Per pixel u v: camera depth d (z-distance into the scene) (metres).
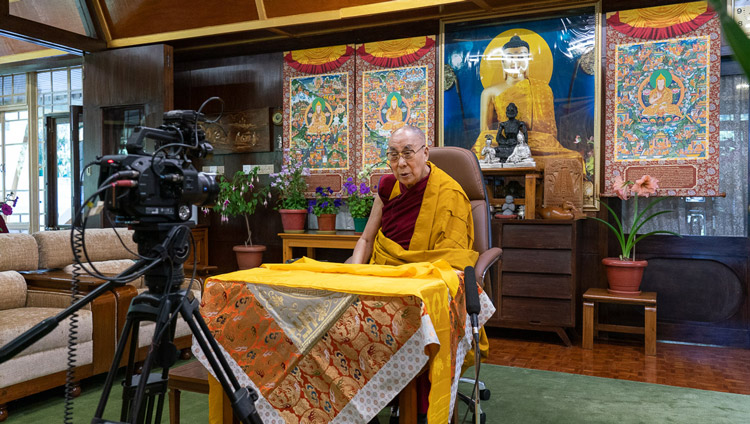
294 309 1.97
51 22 5.29
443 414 1.84
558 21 4.71
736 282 4.38
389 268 2.18
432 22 5.10
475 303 1.97
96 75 5.60
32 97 7.69
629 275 4.25
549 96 4.75
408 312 1.80
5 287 3.34
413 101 5.17
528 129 4.81
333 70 5.46
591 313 4.24
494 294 4.53
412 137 2.72
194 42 5.58
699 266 4.48
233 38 5.51
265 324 2.02
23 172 7.86
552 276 4.36
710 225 4.54
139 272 1.47
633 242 4.34
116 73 5.50
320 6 4.92
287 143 5.65
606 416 2.80
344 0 4.84
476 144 4.97
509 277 4.48
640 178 4.50
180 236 1.56
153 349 1.48
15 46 6.92
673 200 4.58
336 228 5.60
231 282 2.09
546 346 4.36
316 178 5.55
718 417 2.79
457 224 2.69
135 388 1.63
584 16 4.63
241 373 2.03
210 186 1.70
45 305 3.42
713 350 4.24
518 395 3.14
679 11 4.36
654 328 4.06
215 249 6.05
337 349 1.92
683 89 4.37
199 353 2.07
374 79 5.30
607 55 4.58
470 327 2.27
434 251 2.57
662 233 4.56
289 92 5.64
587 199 4.67
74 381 3.09
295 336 1.96
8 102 7.91
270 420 1.98
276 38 5.61
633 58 4.50
